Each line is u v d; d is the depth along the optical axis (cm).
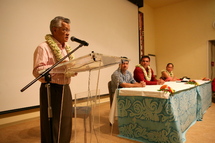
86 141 172
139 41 562
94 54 81
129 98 196
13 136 213
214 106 371
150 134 181
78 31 349
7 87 245
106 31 421
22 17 261
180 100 193
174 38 613
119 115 205
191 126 237
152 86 230
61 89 126
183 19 591
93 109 137
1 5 238
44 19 290
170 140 165
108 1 429
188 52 582
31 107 272
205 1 545
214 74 554
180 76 599
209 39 539
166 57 632
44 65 120
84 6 364
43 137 124
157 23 654
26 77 266
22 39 261
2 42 239
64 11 322
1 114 238
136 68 281
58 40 137
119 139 194
